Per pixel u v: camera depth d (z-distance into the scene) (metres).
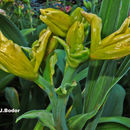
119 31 0.37
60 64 0.83
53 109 0.48
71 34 0.37
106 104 0.87
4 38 0.40
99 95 0.58
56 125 0.50
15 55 0.40
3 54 0.40
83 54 0.38
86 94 0.61
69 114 0.73
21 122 1.00
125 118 0.65
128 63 0.54
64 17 0.38
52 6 2.53
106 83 0.57
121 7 0.54
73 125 0.56
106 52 0.37
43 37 0.42
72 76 0.42
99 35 0.37
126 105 1.36
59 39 0.38
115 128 0.65
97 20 0.36
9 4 1.84
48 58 0.45
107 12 0.55
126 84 1.42
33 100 1.07
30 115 0.51
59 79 1.03
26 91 1.04
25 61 0.41
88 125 0.62
